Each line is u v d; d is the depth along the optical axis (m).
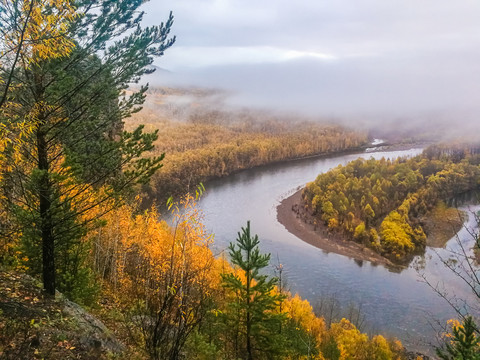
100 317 12.55
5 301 8.41
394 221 103.00
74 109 9.38
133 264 29.92
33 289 9.82
